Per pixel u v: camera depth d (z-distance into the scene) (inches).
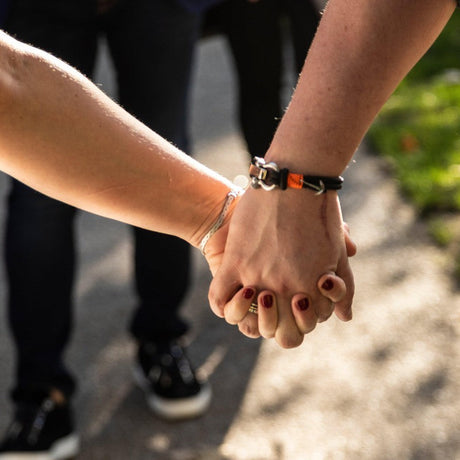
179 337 123.2
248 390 122.0
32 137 59.9
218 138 204.1
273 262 69.7
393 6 62.0
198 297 144.9
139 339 123.2
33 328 109.9
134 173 64.0
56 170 61.8
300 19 133.9
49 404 112.5
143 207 66.0
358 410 116.2
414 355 126.1
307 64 66.2
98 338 136.1
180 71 109.8
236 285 71.7
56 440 111.6
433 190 167.5
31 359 111.2
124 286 149.8
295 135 66.6
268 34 131.0
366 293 141.0
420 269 146.5
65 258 109.7
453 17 257.1
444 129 192.2
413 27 62.8
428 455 107.3
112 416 119.3
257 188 68.7
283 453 109.7
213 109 221.9
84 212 175.6
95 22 104.3
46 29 101.3
